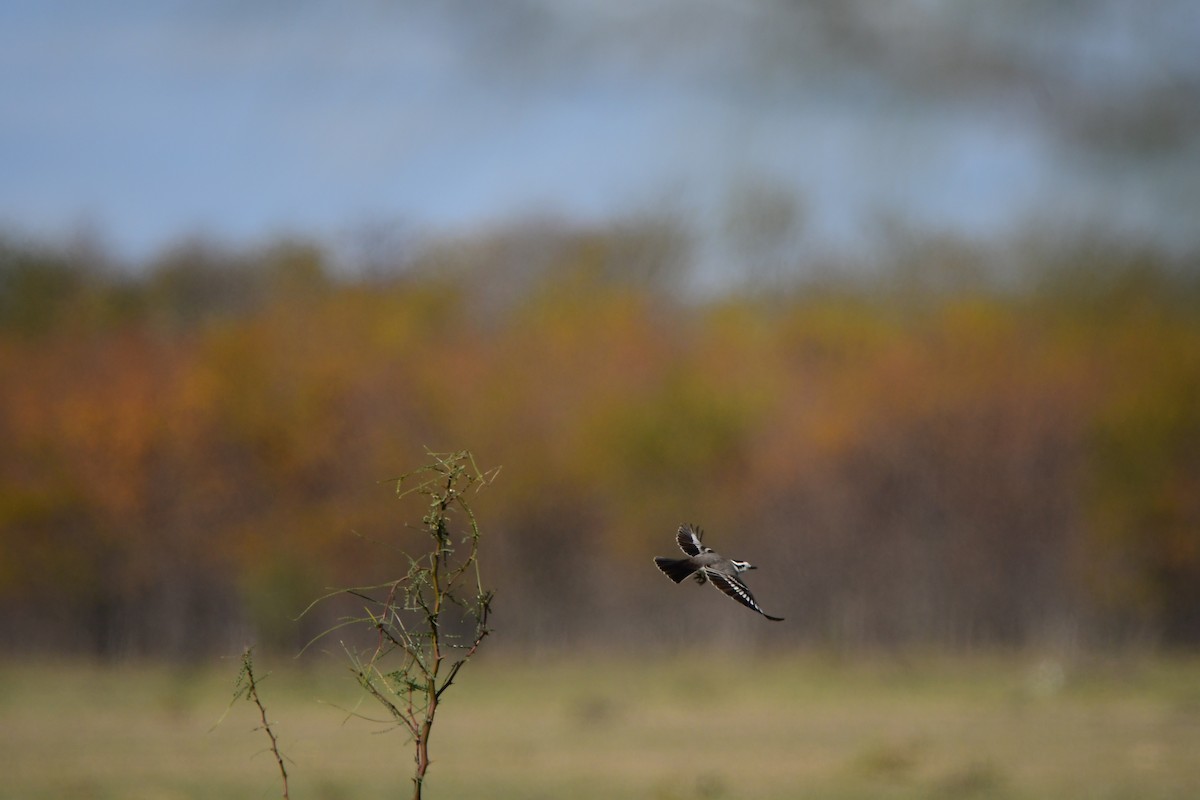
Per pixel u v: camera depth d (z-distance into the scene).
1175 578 91.44
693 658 85.75
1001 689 63.34
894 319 98.69
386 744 45.12
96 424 89.88
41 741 46.16
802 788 35.84
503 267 108.06
